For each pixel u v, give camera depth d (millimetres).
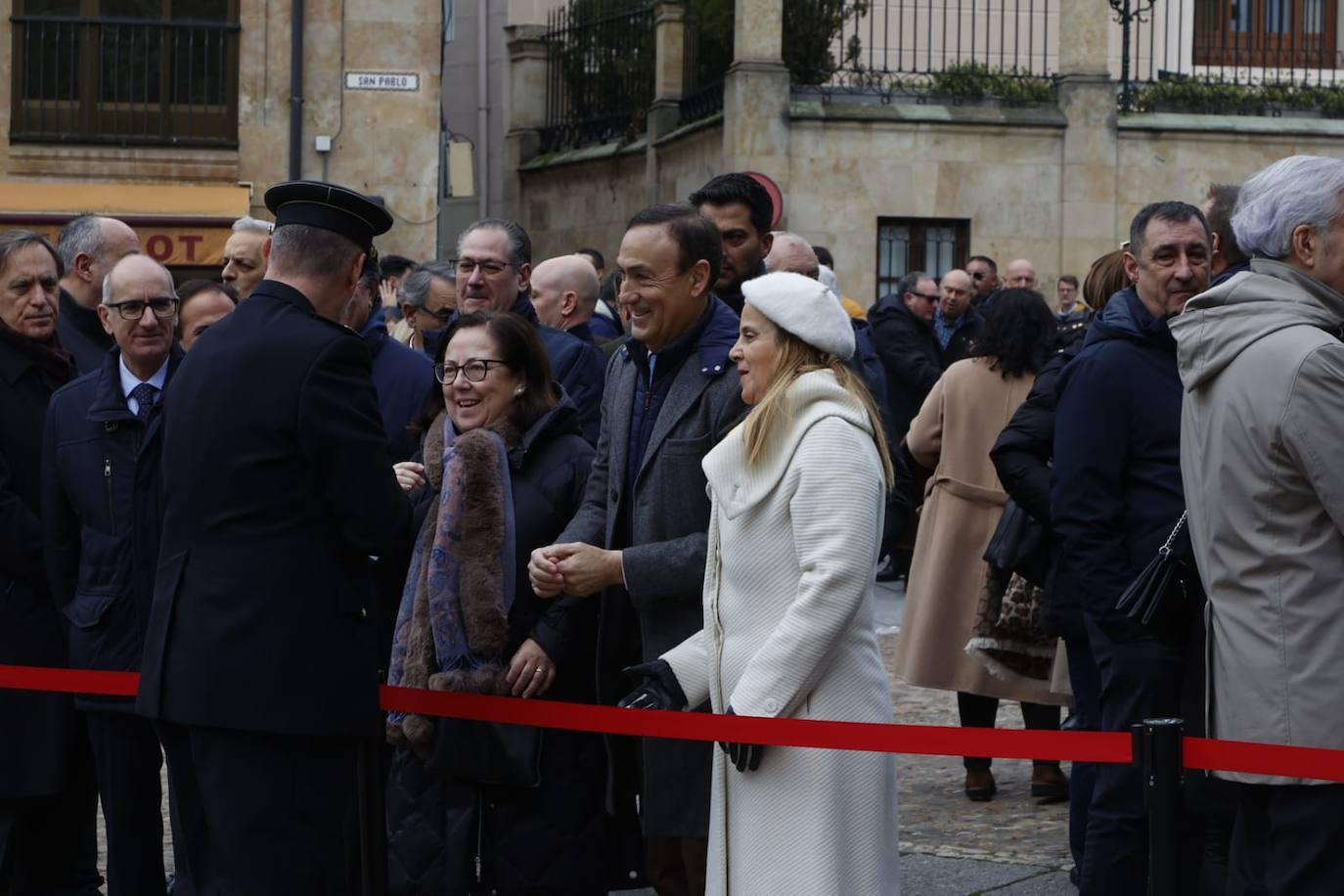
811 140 19219
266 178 18297
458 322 5754
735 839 4859
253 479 4926
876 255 19406
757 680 4684
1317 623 4273
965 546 7969
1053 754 4660
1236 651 4379
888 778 4910
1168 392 5504
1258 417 4309
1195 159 19781
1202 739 4449
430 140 18469
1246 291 4477
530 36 25188
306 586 4957
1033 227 19578
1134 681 5328
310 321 5039
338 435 4938
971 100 19578
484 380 5656
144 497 5969
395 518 5047
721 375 5293
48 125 18156
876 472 4770
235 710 4891
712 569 4973
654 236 5316
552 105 25125
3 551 6090
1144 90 20031
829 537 4664
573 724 5250
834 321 4855
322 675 4957
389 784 5617
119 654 5957
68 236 7137
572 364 6988
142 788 6074
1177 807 4441
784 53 19766
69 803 6426
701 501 5266
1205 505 4484
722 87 20141
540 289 8273
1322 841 4289
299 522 4973
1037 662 7598
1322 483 4223
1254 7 22766
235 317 5086
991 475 7984
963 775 8422
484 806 5527
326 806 5043
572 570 5164
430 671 5496
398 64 18375
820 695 4785
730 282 6152
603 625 5473
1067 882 6645
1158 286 5547
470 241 7035
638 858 5676
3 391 6277
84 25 18109
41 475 6184
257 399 4938
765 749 4762
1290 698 4273
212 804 4988
